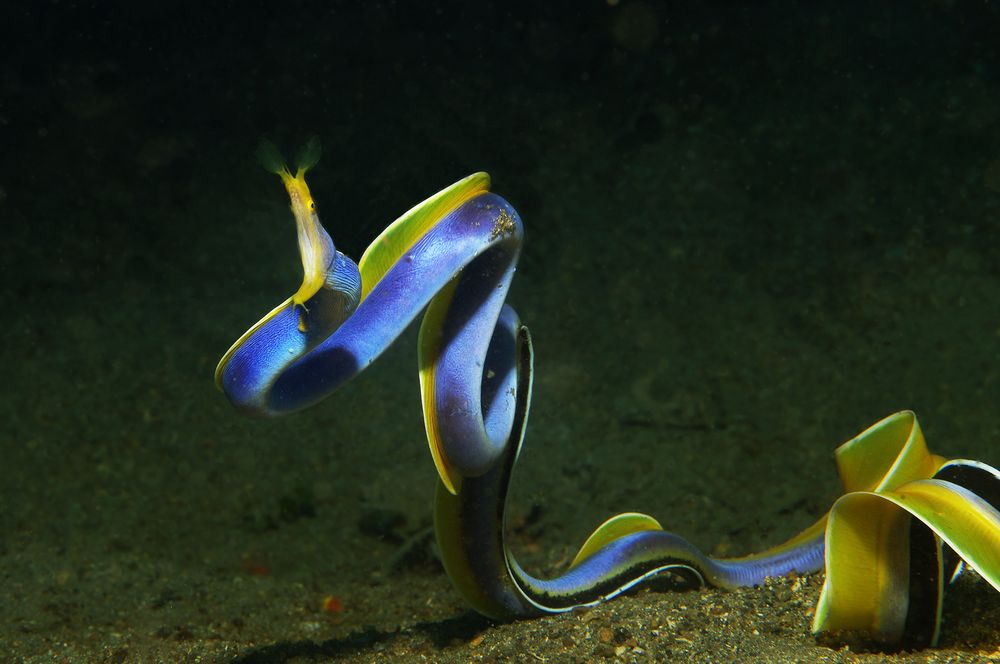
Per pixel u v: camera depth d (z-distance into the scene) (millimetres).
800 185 2324
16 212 2453
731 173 2410
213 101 2811
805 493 1480
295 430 1793
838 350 1827
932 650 975
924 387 1679
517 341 1041
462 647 1051
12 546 1396
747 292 2047
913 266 1997
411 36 3031
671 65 2832
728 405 1747
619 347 1951
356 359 982
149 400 1872
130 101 2818
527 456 1666
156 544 1475
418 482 1562
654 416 1743
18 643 1145
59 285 2229
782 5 2945
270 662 1079
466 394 995
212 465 1700
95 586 1267
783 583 1078
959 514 941
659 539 1103
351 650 1083
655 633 1007
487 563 1044
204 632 1180
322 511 1589
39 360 1983
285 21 3068
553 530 1499
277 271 2252
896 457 1092
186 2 3080
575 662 987
